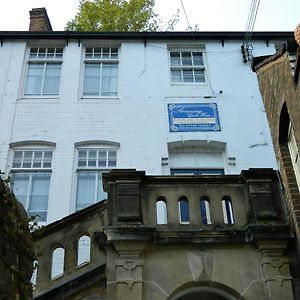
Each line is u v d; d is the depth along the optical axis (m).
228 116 14.23
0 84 14.59
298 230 8.00
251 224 8.30
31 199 12.81
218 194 8.87
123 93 14.61
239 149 13.60
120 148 13.53
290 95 8.21
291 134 8.86
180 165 13.61
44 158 13.46
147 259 8.24
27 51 15.69
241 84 14.93
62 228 8.62
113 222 8.46
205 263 8.23
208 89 14.82
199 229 8.37
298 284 8.07
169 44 15.94
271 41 15.88
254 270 8.21
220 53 15.71
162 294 7.96
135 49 15.69
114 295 7.92
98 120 14.00
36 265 7.47
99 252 8.39
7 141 13.51
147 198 8.77
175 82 15.16
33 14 18.12
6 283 6.02
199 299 8.66
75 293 8.04
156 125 13.95
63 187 12.81
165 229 8.35
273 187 8.97
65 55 15.50
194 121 14.08
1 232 6.09
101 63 15.58
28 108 14.16
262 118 14.20
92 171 13.29
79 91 14.71
